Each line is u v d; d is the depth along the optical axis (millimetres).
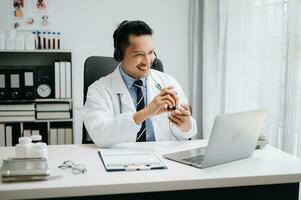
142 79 1744
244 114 1185
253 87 2496
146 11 3303
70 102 2941
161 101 1386
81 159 1265
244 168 1179
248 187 1136
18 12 3098
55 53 3150
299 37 1996
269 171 1147
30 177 1011
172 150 1421
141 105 1713
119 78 1716
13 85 2805
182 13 3369
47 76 3041
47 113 2896
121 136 1409
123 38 1570
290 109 2059
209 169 1156
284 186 1163
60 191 967
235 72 2717
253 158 1317
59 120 2918
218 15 2992
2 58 3104
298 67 2021
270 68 2271
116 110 1679
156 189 1023
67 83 2920
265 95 2316
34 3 3109
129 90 1717
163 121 1719
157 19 3332
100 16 3221
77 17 3182
